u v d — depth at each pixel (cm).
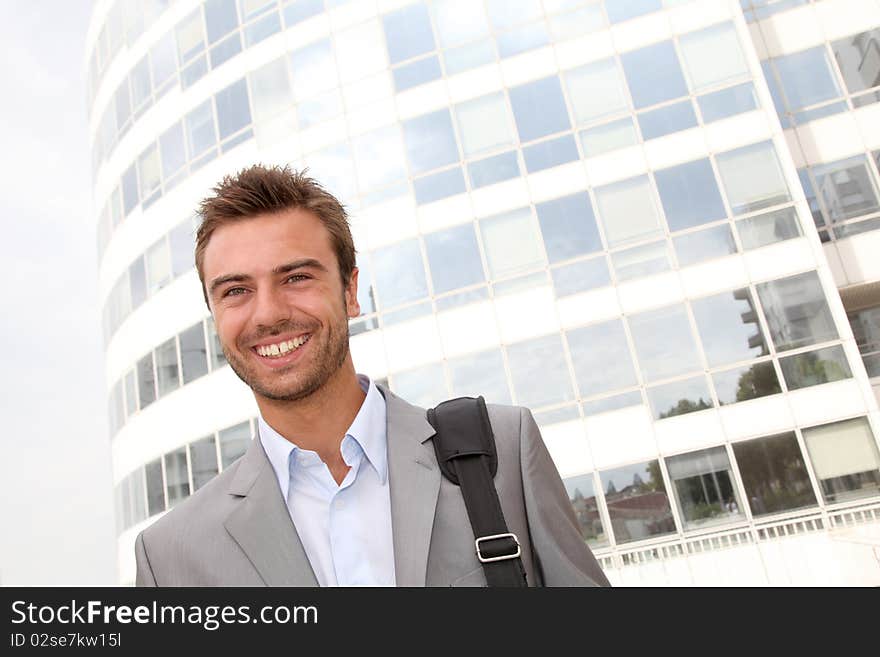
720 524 1038
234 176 160
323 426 159
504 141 1298
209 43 1616
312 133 1422
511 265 1231
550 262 1214
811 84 1283
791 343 1077
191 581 149
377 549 149
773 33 1327
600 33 1304
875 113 1236
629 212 1205
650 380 1122
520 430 160
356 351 1262
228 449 1369
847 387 1038
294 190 158
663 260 1168
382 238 1309
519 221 1249
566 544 153
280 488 156
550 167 1262
